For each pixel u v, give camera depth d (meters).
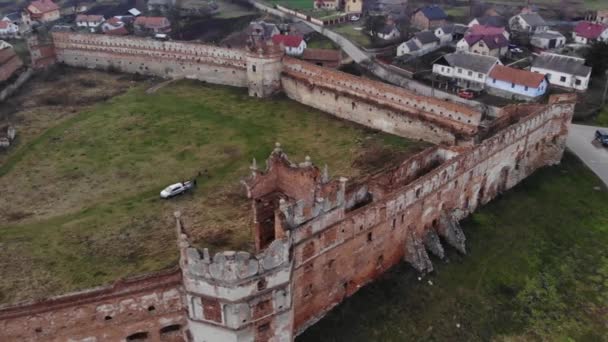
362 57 130.75
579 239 60.06
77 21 165.00
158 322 39.16
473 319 49.00
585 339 47.78
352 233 46.03
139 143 84.00
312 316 46.16
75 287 50.75
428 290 51.12
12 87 106.50
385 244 50.56
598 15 155.75
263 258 36.16
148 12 178.38
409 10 176.12
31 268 54.06
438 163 62.44
